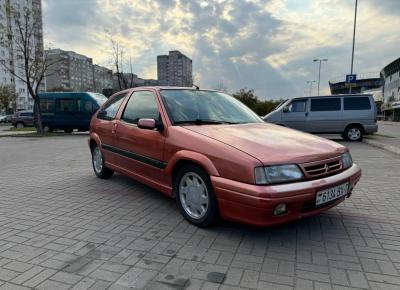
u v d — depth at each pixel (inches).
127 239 136.6
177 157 149.3
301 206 122.7
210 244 131.1
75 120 777.6
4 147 507.8
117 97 228.7
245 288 101.1
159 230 145.7
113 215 165.9
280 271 110.5
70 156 380.8
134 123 190.5
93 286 102.4
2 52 2630.4
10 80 2997.0
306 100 536.7
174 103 174.9
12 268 114.1
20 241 135.9
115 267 114.0
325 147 141.3
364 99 522.9
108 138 219.1
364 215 163.9
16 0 1787.6
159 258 120.0
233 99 207.8
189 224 151.9
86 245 131.4
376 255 122.0
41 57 1037.2
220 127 159.8
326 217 161.0
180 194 155.4
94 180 243.4
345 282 104.2
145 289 100.7
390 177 250.2
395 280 105.4
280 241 133.9
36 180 248.5
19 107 3193.9
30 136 719.1
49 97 799.7
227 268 112.7
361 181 236.5
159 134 163.8
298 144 138.4
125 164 201.9
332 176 132.5
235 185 122.9
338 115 526.3
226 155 128.6
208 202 139.6
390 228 147.4
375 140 522.3
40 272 111.1
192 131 150.6
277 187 117.3
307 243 132.0
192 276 107.7
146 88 194.9
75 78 2989.7
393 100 2559.1
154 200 191.0
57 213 170.2
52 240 136.6
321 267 113.3
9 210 176.1
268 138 143.4
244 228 146.5
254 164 119.6
